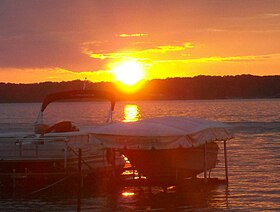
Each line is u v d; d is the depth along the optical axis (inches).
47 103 1128.8
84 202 899.4
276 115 4121.6
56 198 935.0
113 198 928.9
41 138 968.3
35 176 981.8
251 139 2149.4
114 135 901.2
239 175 1173.1
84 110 6171.3
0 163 984.9
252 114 4340.6
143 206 868.0
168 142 885.2
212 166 1008.2
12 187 1003.9
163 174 955.3
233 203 881.5
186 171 964.6
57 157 971.9
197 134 909.2
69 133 1005.8
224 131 989.8
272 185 1040.2
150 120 956.0
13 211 844.0
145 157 939.3
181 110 5531.5
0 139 976.9
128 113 4923.7
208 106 6948.8
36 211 841.5
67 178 998.4
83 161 994.1
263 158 1507.1
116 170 1056.8
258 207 853.8
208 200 905.5
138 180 968.3
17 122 3447.3
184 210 837.8
